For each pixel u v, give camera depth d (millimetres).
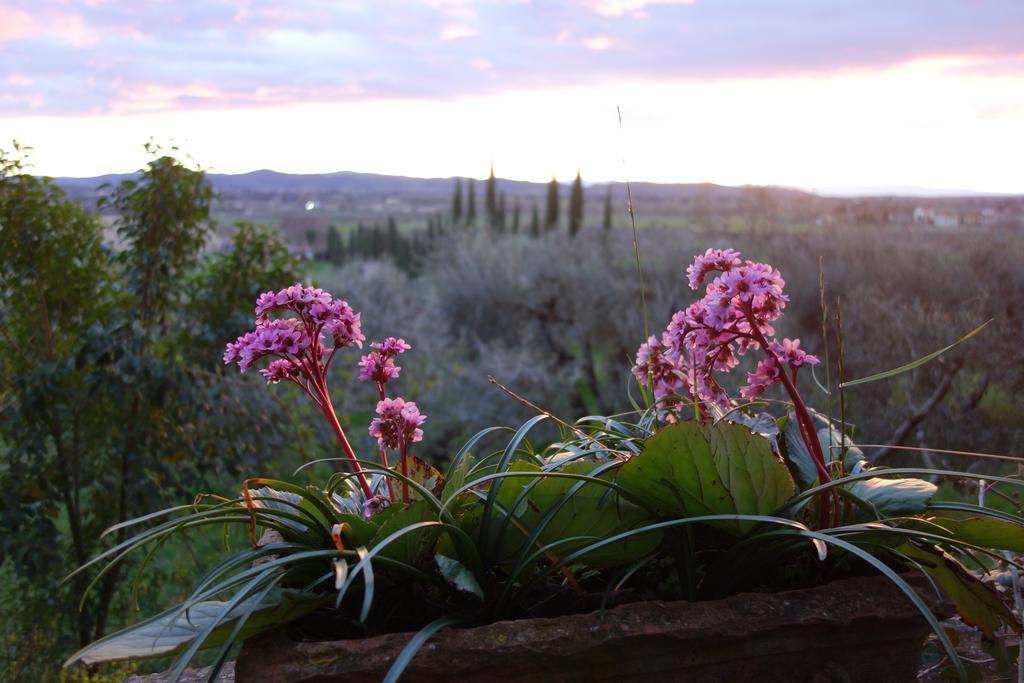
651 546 1435
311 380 1594
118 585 5242
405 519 1291
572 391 16078
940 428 9711
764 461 1334
